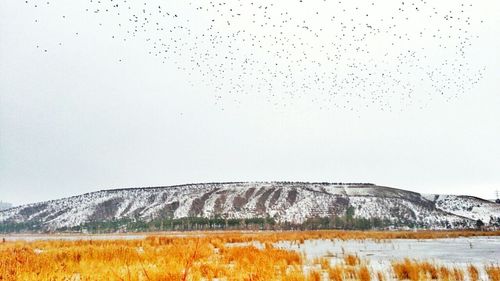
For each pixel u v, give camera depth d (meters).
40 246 26.05
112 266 12.98
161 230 127.25
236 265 14.52
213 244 27.44
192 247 20.45
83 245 25.30
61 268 11.90
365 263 17.14
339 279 12.02
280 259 16.91
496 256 22.08
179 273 11.16
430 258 20.77
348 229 126.25
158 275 10.81
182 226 128.38
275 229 123.38
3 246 24.17
